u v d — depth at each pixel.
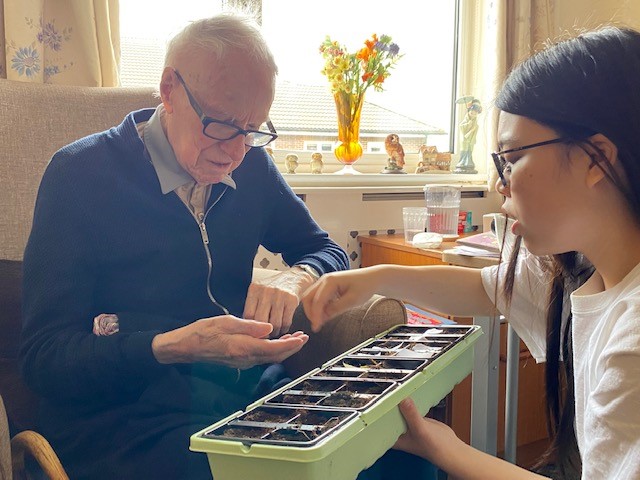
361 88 2.20
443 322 1.49
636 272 0.76
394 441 0.82
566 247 0.80
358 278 1.10
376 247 2.13
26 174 1.37
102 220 1.12
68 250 1.09
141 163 1.15
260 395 1.10
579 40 0.78
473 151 2.55
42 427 1.09
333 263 1.38
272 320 1.14
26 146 1.37
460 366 1.04
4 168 1.35
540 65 0.78
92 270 1.12
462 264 1.39
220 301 1.24
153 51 2.01
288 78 2.32
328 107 2.40
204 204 1.24
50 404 1.09
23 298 1.09
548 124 0.75
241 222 1.29
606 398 0.68
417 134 2.60
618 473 0.65
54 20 1.69
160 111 1.20
